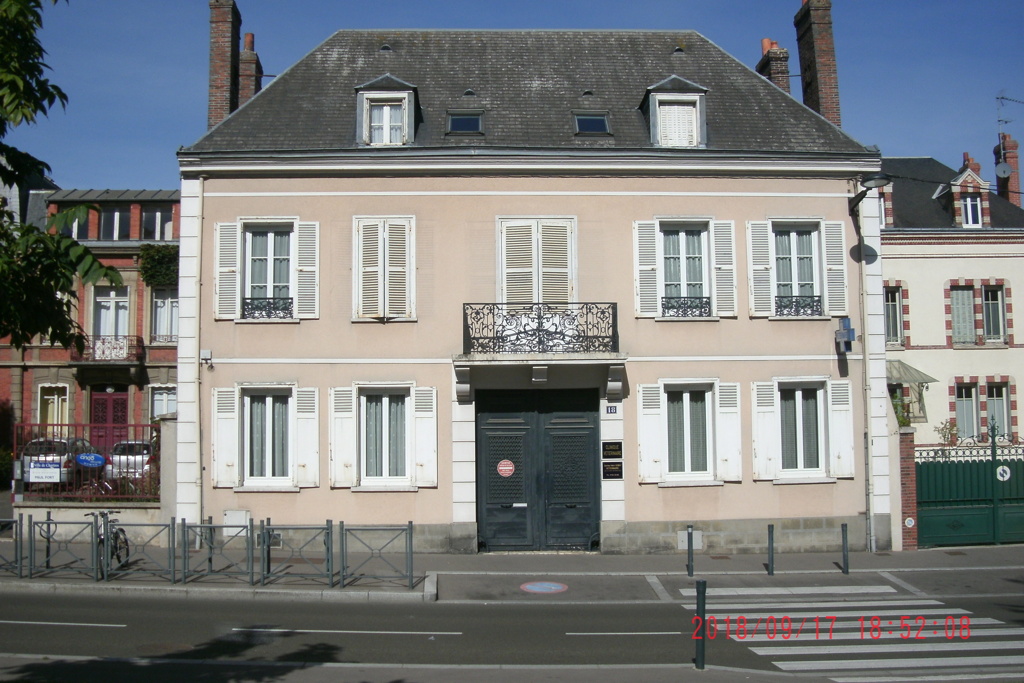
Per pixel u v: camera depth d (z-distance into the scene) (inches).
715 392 643.5
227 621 432.8
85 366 1179.3
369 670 343.6
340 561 511.5
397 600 493.7
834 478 646.5
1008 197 1238.3
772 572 564.7
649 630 427.2
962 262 1066.7
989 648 391.9
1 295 236.1
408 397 635.5
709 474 645.3
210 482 622.5
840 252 660.1
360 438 633.6
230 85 734.5
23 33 243.3
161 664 349.4
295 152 633.6
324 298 634.2
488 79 735.1
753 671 348.5
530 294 636.7
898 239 1063.6
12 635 399.2
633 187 650.2
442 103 705.0
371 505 623.5
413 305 633.6
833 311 657.0
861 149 687.1
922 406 1000.2
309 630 416.5
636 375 639.1
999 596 512.1
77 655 364.2
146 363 1193.4
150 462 655.8
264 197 638.5
